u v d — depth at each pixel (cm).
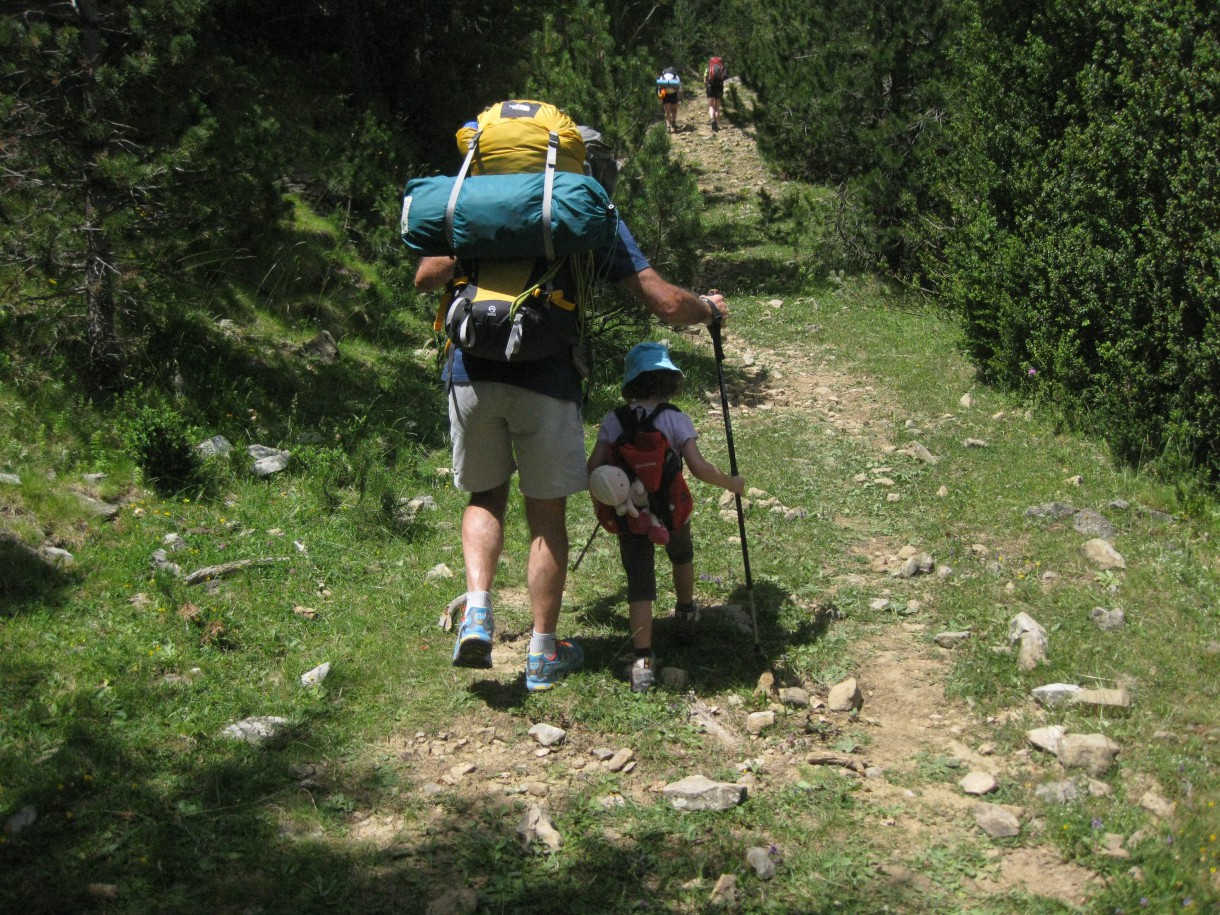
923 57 1205
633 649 419
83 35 618
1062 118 789
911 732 384
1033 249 776
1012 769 356
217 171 664
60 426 577
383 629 442
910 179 1186
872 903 294
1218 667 410
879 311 1130
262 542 515
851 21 1287
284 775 341
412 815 328
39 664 388
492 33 1305
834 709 396
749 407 816
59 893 281
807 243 1394
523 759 360
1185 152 618
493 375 374
